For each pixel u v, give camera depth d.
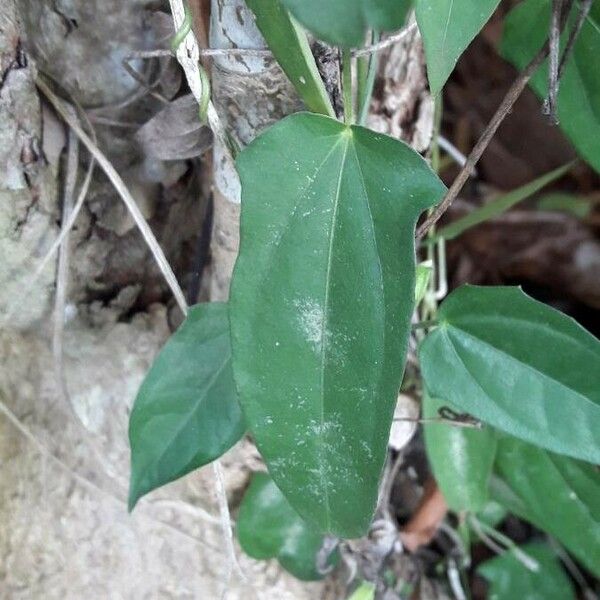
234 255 0.22
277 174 0.14
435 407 0.23
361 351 0.15
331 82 0.17
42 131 0.20
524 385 0.18
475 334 0.18
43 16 0.20
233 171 0.19
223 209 0.21
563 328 0.18
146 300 0.25
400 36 0.17
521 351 0.18
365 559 0.27
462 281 0.40
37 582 0.24
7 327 0.23
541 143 0.41
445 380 0.19
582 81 0.18
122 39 0.20
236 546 0.26
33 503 0.24
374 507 0.15
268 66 0.17
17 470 0.24
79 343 0.24
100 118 0.21
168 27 0.20
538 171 0.41
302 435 0.15
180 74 0.21
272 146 0.14
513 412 0.18
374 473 0.15
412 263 0.14
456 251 0.41
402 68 0.22
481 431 0.24
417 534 0.28
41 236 0.21
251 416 0.15
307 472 0.15
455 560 0.30
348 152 0.14
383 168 0.14
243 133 0.19
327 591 0.27
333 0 0.10
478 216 0.24
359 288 0.14
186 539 0.26
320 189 0.14
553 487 0.25
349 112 0.15
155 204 0.23
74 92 0.21
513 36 0.19
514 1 0.36
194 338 0.19
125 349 0.24
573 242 0.40
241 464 0.25
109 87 0.21
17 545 0.24
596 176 0.40
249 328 0.14
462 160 0.29
